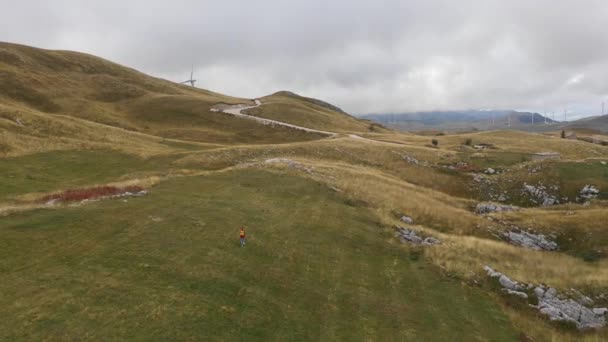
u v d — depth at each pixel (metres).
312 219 30.28
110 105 113.19
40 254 19.05
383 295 20.52
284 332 15.59
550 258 30.25
